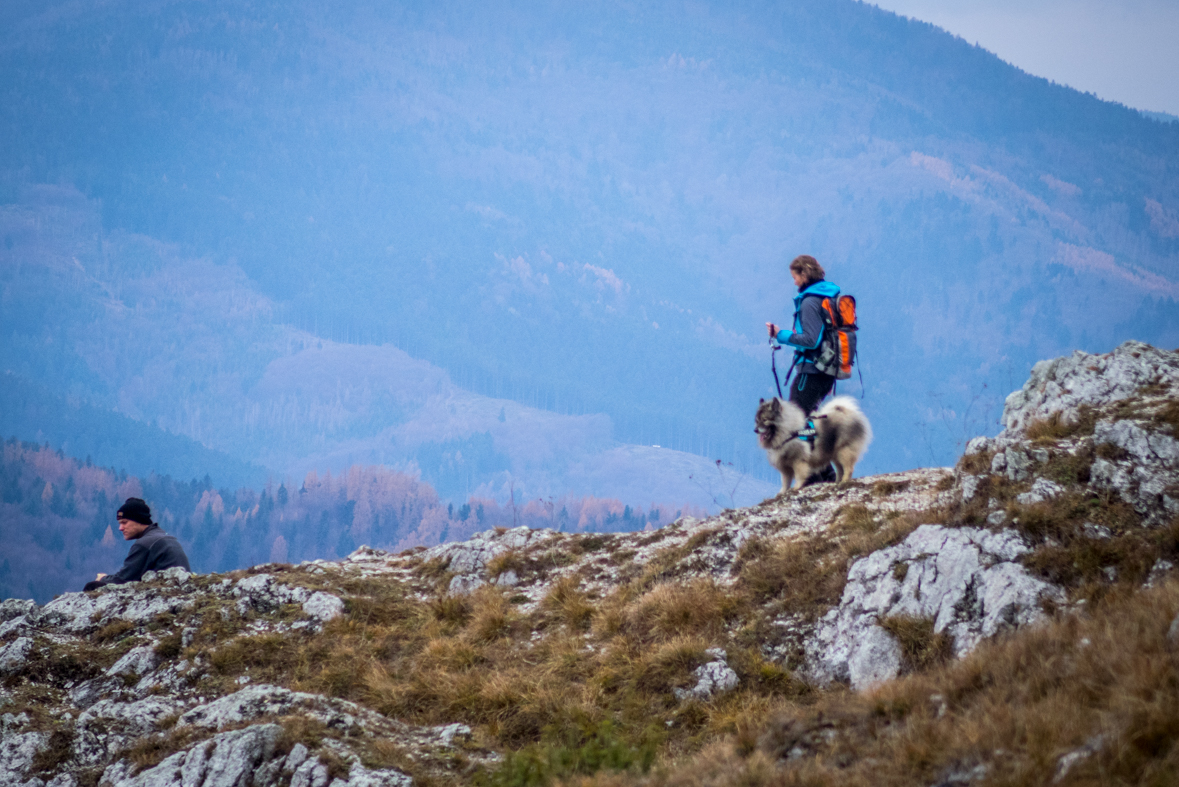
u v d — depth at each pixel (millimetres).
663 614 7555
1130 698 3816
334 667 7754
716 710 6273
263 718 6293
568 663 7309
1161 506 6371
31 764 6434
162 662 8008
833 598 7125
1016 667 4875
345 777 5492
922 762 4180
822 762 4602
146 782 5871
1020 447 7473
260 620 8672
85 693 7605
